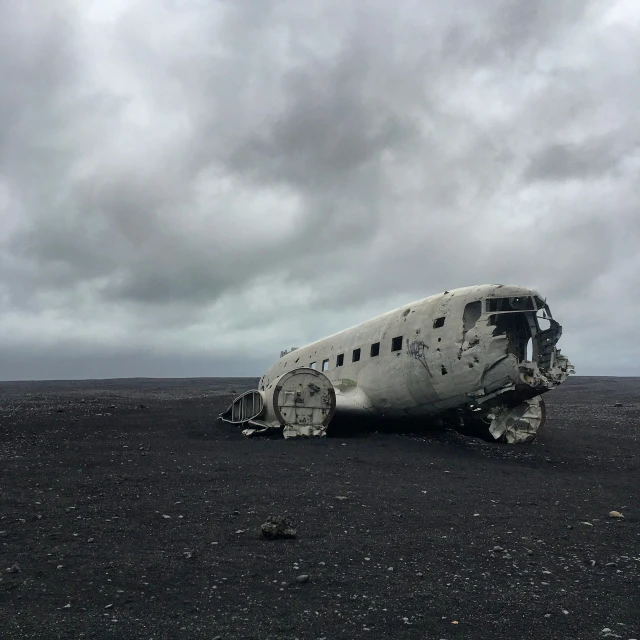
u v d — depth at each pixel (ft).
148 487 35.22
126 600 18.62
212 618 17.56
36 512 29.01
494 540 26.30
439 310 55.93
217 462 44.06
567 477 43.45
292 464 43.62
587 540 26.84
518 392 51.78
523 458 50.93
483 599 19.49
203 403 103.65
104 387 179.42
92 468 41.47
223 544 24.45
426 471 43.09
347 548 24.35
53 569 21.09
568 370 52.75
